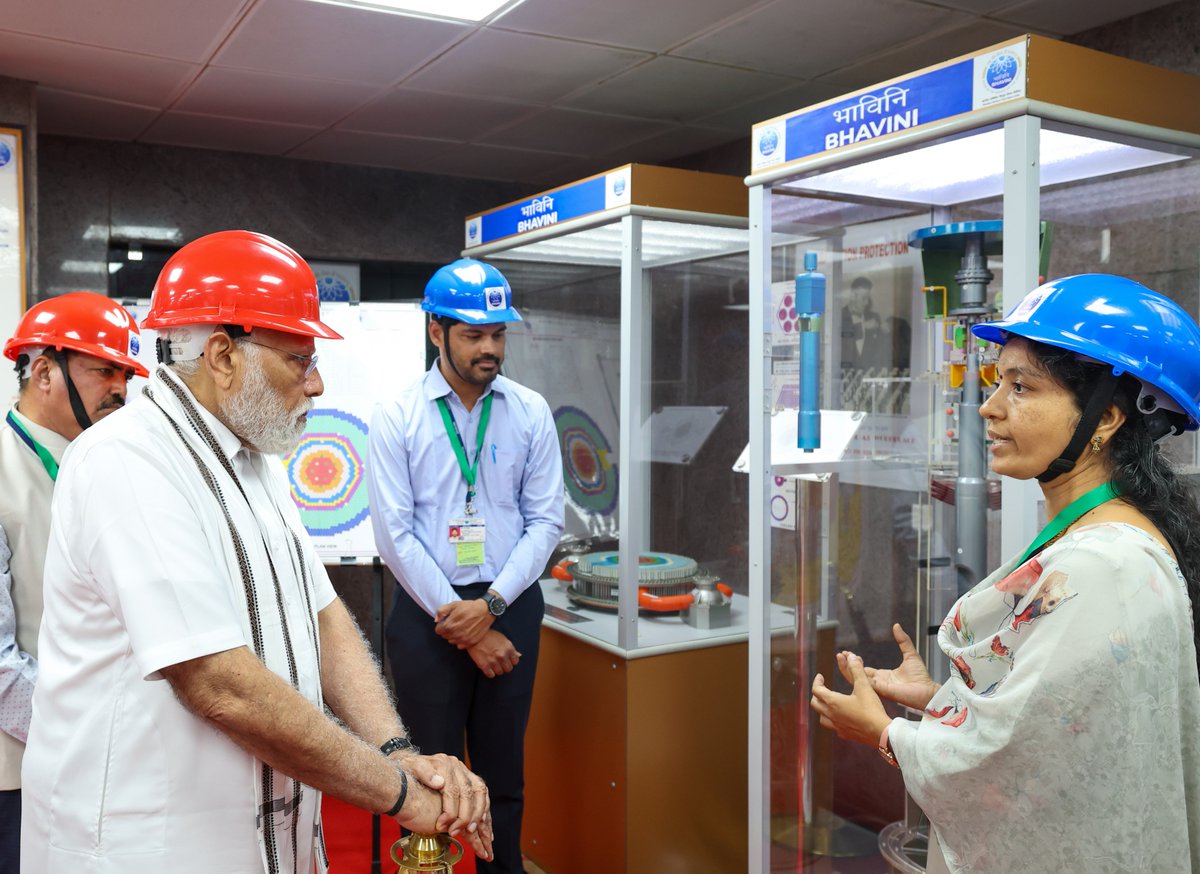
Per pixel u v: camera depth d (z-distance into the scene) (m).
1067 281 1.24
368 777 1.31
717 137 4.17
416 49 3.08
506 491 2.68
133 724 1.29
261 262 1.39
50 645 1.36
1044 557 1.19
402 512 2.57
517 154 4.49
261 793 1.33
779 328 2.36
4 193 3.33
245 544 1.37
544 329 3.27
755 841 2.46
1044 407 1.21
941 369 2.05
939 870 1.33
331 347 3.20
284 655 1.39
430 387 2.64
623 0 2.68
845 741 2.29
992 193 1.89
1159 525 1.19
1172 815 1.12
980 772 1.19
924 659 2.14
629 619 2.82
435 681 2.57
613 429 2.88
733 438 3.02
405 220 4.83
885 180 2.08
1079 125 1.80
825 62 3.20
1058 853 1.14
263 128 4.04
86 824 1.28
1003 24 2.84
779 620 2.40
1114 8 2.70
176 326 1.37
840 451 2.26
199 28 2.90
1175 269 2.02
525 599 2.68
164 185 4.34
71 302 2.04
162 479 1.29
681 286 2.90
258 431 1.40
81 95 3.57
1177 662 1.14
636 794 2.84
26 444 1.97
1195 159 2.04
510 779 2.67
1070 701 1.11
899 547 2.16
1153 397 1.18
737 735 3.02
